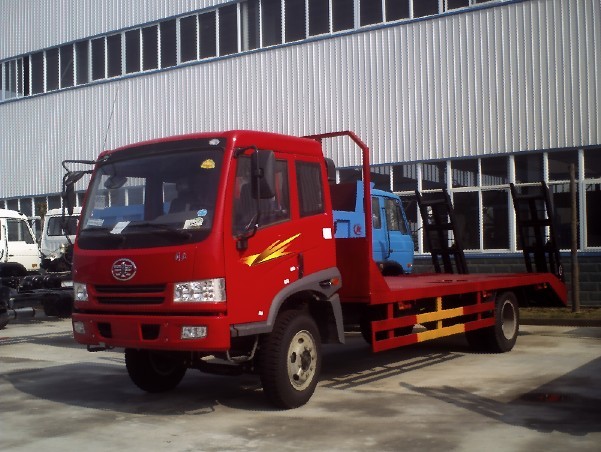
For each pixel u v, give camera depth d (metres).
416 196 13.52
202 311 6.77
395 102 18.86
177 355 7.65
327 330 8.03
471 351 11.25
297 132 20.34
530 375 9.02
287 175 7.62
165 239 6.98
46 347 12.64
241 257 6.96
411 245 13.54
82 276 7.46
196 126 22.34
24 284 15.29
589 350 11.12
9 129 27.00
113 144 24.22
